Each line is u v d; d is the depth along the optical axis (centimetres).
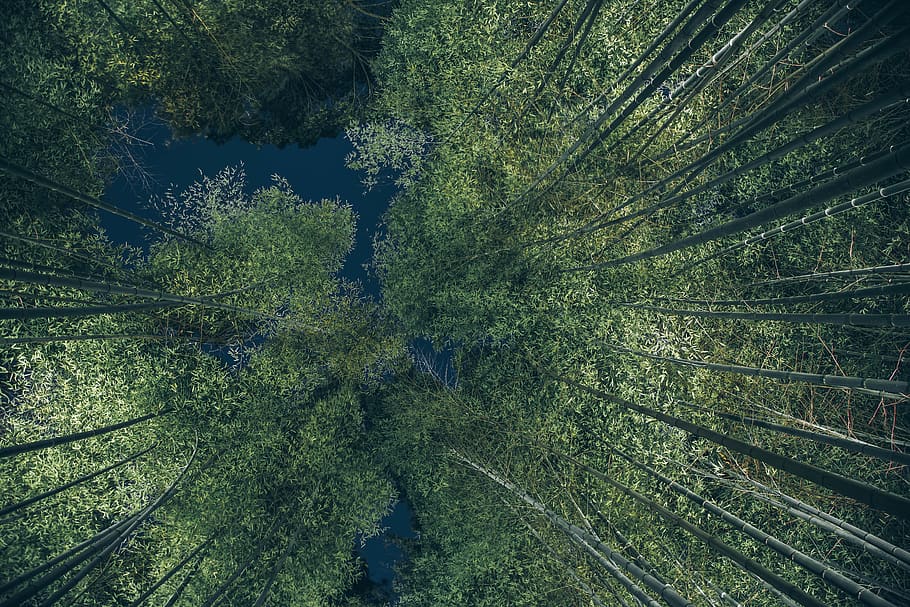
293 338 999
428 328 988
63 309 498
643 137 866
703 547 837
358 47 1042
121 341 903
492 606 913
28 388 884
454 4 923
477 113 930
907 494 805
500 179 936
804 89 349
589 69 898
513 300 905
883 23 268
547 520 857
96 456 883
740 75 870
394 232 990
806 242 845
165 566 884
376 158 962
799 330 841
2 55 848
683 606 380
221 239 984
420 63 950
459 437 964
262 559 896
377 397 1049
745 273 883
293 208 1005
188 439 909
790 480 819
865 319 424
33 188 880
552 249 894
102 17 903
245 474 924
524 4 926
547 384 922
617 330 889
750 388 841
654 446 866
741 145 852
